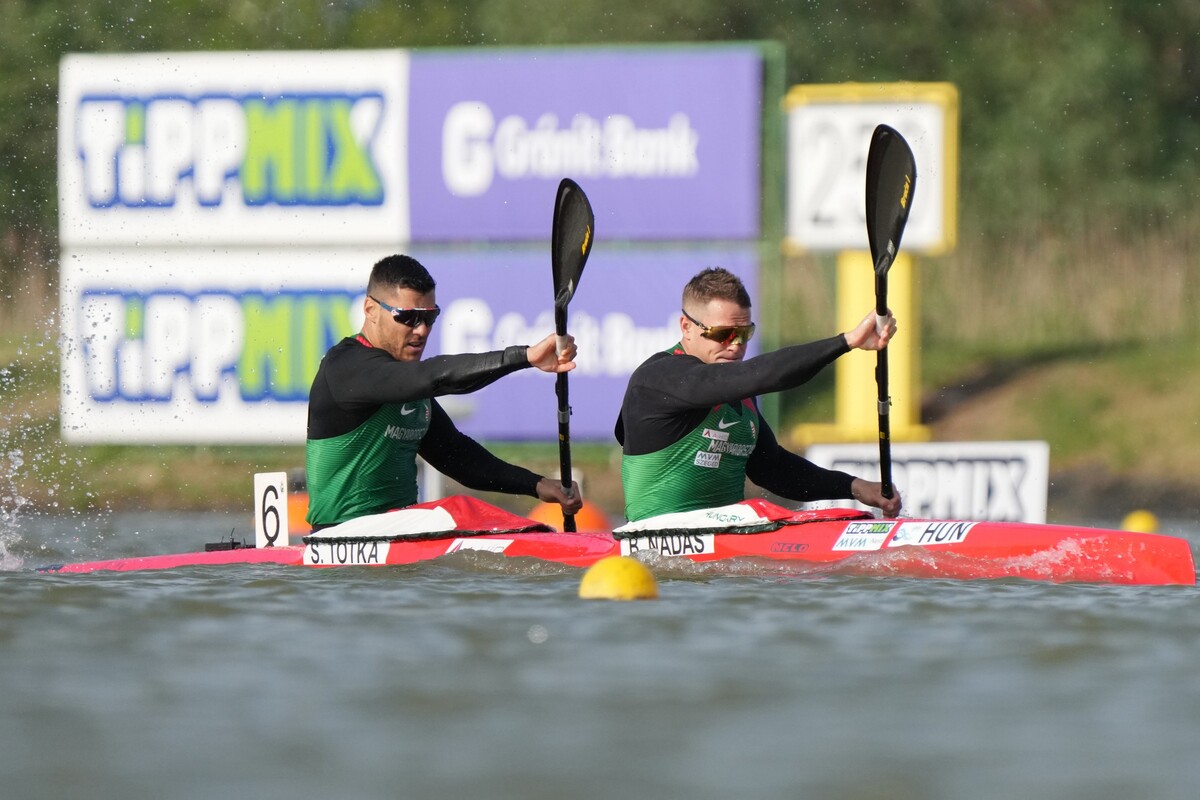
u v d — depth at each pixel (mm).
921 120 56281
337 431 27641
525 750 13930
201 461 69188
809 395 76000
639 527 26484
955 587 23453
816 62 89062
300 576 25688
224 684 16500
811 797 12609
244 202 59844
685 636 19047
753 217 58719
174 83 59781
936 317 82562
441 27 89875
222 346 60031
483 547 27047
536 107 59344
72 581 25094
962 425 74438
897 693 15984
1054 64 89062
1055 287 83688
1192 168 88125
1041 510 45781
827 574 25469
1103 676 16781
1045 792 12742
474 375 25844
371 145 59625
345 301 59750
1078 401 74812
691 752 13859
